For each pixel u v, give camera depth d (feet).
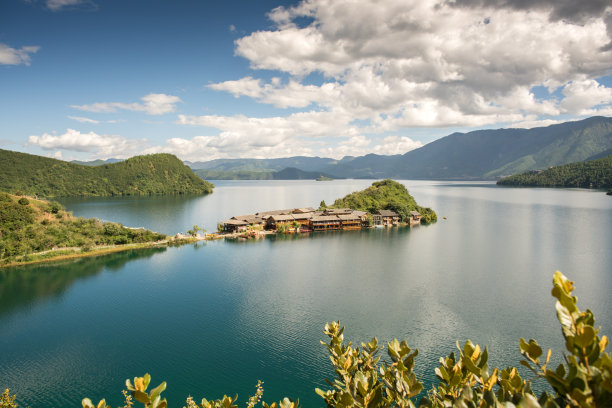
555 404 14.29
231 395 106.42
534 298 168.14
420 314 153.28
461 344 127.75
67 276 216.13
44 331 147.43
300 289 188.34
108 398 106.22
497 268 215.72
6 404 68.44
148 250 280.51
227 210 531.50
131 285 199.72
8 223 267.18
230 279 207.41
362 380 22.84
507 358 119.24
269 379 113.29
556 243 277.03
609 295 168.66
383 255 255.09
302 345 132.05
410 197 481.46
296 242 308.40
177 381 113.19
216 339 138.00
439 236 318.45
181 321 154.20
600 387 12.80
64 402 104.53
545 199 636.48
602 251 249.75
